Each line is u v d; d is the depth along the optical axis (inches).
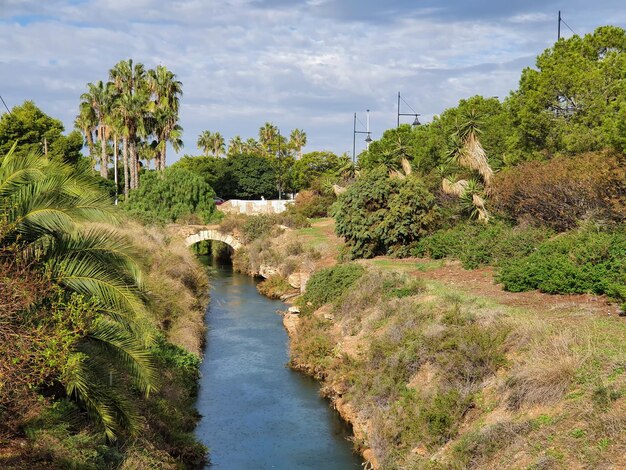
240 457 618.5
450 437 485.1
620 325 532.4
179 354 837.2
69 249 467.2
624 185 854.5
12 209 436.1
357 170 2197.3
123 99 2177.7
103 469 416.2
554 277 708.0
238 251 1991.9
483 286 822.5
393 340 677.3
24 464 373.4
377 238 1285.7
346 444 647.1
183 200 2198.6
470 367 530.9
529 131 1290.6
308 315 1055.6
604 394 387.5
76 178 479.2
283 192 3821.4
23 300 401.1
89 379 452.4
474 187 1182.3
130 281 492.4
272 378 868.6
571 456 359.9
